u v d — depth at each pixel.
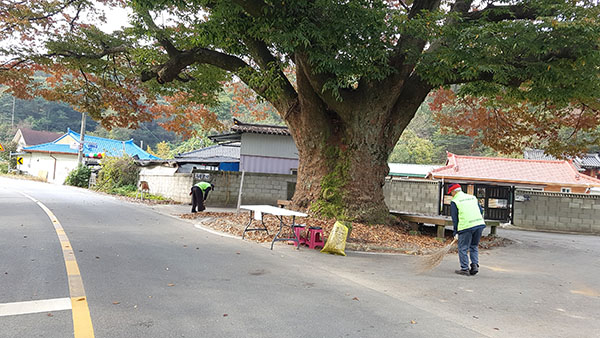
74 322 3.52
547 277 6.94
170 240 8.11
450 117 16.84
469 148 48.09
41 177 44.25
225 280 5.27
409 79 11.56
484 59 8.85
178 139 70.25
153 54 11.73
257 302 4.41
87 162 39.25
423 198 20.41
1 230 8.02
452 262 8.02
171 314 3.87
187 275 5.40
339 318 4.04
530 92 10.13
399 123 11.48
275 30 8.77
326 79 9.92
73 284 4.66
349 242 8.88
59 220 9.93
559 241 12.81
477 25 9.38
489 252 9.59
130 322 3.60
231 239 8.75
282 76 10.83
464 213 6.84
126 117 16.36
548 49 8.37
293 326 3.74
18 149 55.25
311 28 8.23
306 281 5.52
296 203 11.52
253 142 22.94
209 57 11.71
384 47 8.96
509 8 10.70
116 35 14.35
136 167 27.02
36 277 4.87
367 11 8.23
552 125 14.93
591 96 9.95
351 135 10.98
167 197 21.52
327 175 11.16
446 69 9.10
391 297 5.00
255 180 19.03
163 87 15.55
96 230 8.77
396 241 9.51
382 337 3.58
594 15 8.32
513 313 4.65
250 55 11.22
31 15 13.74
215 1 9.02
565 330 4.14
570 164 26.33
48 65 14.88
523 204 17.77
